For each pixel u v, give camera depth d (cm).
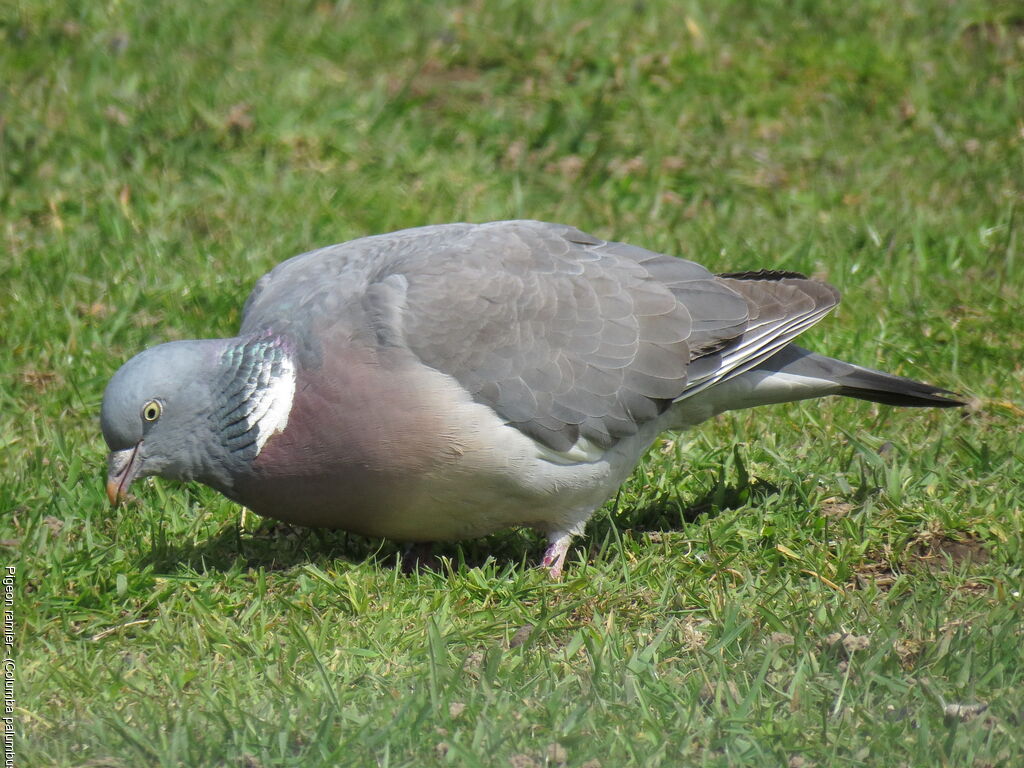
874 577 930
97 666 817
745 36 1719
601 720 739
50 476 1066
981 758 694
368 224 1433
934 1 1764
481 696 766
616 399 939
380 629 852
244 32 1730
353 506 920
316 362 893
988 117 1554
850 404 1161
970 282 1313
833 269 1330
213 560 974
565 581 936
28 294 1290
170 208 1432
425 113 1612
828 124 1568
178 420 903
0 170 1461
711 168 1505
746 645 825
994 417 1134
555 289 948
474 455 898
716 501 1027
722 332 972
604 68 1650
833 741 714
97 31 1677
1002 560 927
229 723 733
